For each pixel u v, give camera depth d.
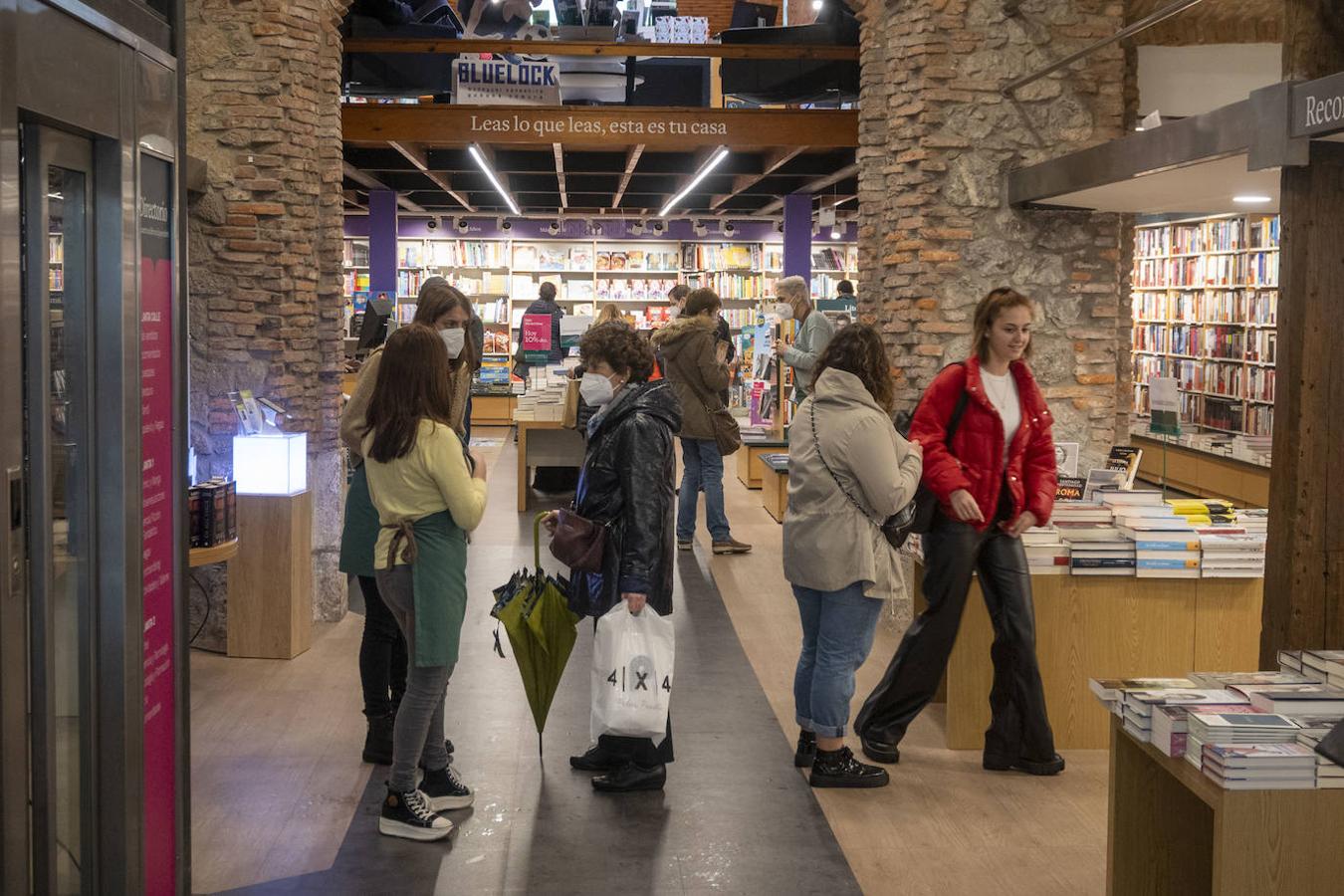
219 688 5.47
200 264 6.25
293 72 6.32
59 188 2.69
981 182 6.62
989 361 4.46
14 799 2.39
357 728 4.96
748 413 14.03
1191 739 2.81
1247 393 11.46
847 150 12.07
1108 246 6.71
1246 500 9.52
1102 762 4.69
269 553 5.88
